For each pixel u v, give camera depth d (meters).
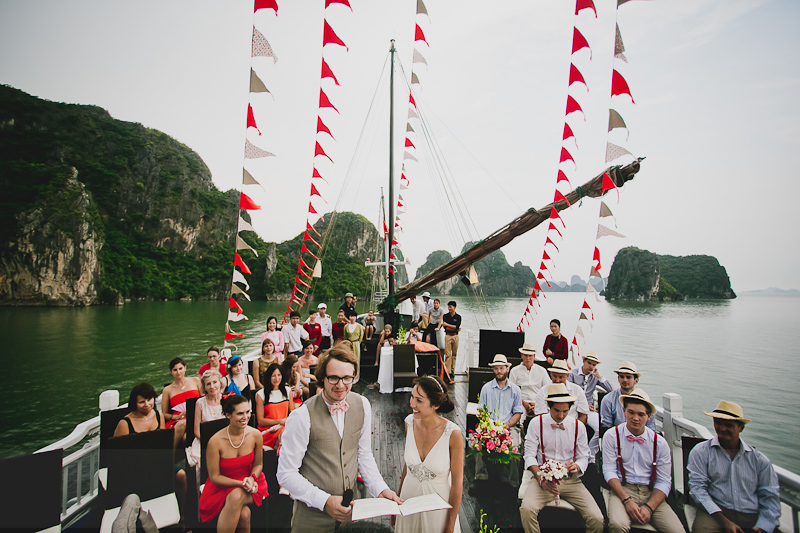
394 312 11.38
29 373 32.25
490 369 5.62
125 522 2.63
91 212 80.75
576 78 3.60
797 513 2.87
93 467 3.95
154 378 31.42
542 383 5.57
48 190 73.00
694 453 3.15
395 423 6.22
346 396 2.59
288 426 2.42
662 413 4.29
